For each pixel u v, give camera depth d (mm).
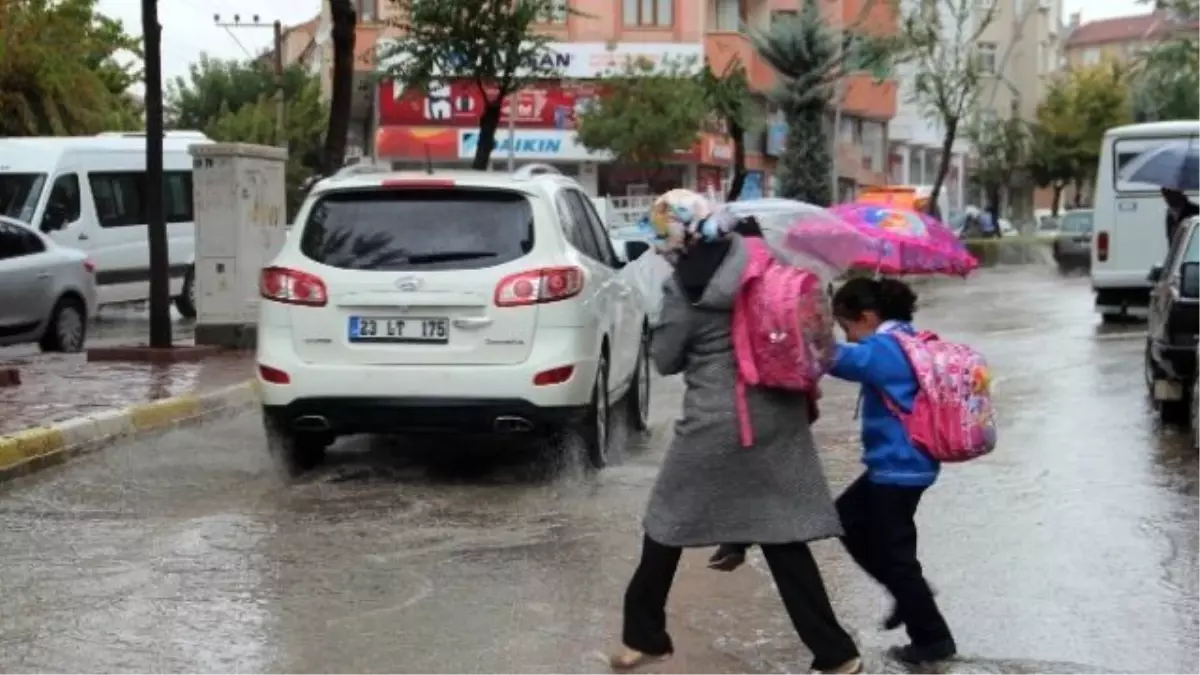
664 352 5508
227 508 8914
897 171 69188
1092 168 68438
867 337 5922
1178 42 29656
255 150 17438
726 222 5453
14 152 21812
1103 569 7508
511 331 9234
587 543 8008
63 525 8445
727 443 5410
